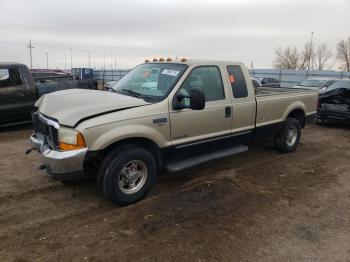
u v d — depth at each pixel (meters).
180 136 4.92
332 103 10.74
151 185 4.70
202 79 5.22
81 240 3.67
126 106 4.39
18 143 7.71
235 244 3.69
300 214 4.46
